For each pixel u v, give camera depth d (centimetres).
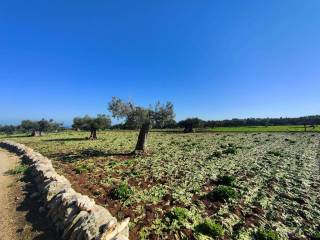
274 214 1241
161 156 2875
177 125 10125
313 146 3762
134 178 1883
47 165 2161
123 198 1441
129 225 1117
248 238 1026
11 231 1113
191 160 2603
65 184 1547
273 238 1009
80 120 5612
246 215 1230
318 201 1407
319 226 1128
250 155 2927
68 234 1030
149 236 1031
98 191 1563
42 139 5991
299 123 11681
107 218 1043
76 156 2998
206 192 1549
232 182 1736
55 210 1222
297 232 1082
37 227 1145
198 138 5466
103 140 5250
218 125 11569
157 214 1227
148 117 3027
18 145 4144
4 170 2350
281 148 3562
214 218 1193
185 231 1065
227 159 2658
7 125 11306
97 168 2247
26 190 1673
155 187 1647
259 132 7169
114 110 2984
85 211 1123
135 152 3030
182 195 1491
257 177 1905
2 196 1574
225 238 1029
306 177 1900
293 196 1480
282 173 2025
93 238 930
